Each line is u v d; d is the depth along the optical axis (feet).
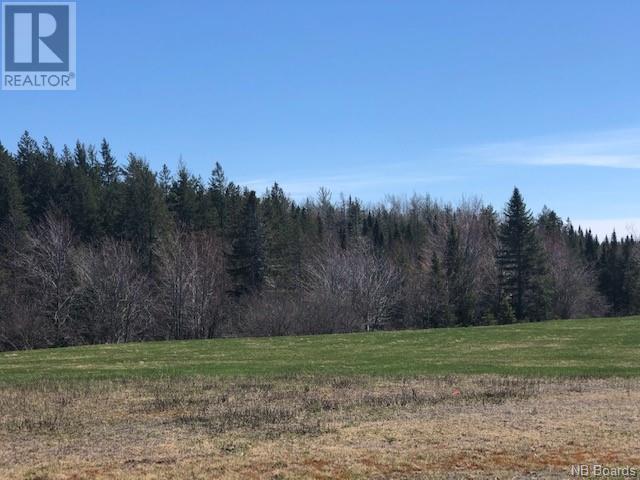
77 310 144.87
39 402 42.19
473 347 84.28
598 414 36.24
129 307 142.82
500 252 199.21
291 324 138.82
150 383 50.83
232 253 184.34
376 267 166.81
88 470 25.91
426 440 30.25
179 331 148.25
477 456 27.55
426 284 180.24
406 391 45.80
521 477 24.85
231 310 158.40
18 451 29.30
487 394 43.86
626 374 53.98
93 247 164.35
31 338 132.16
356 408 39.19
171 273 150.51
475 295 188.14
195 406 40.55
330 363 66.54
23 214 171.73
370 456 27.61
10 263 147.43
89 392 46.21
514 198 199.00
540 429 32.32
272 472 25.55
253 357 74.43
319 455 27.84
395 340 95.81
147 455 28.27
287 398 43.39
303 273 188.03
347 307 145.38
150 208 189.57
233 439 31.19
